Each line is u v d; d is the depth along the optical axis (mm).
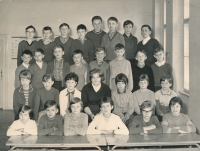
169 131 3781
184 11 5211
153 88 4707
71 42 5078
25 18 6215
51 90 4613
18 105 4711
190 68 4512
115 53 5055
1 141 4664
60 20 6051
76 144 3141
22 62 5250
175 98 4023
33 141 3275
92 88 4504
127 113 4379
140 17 5902
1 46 6383
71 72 4863
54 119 3861
